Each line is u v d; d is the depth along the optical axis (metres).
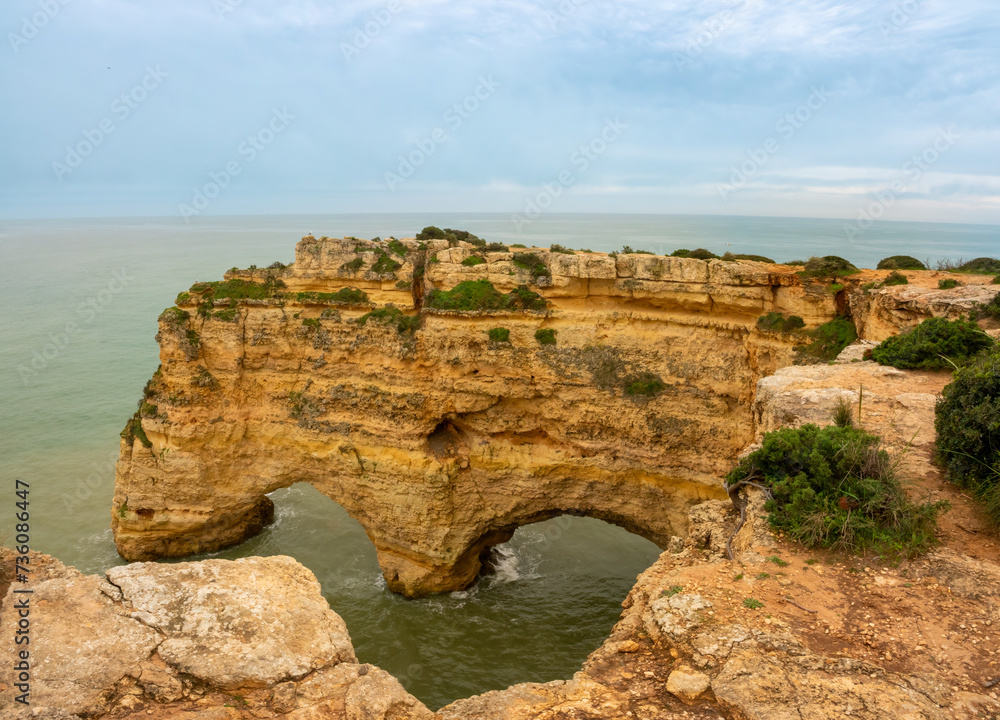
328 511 40.16
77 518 37.28
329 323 32.16
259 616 7.26
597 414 30.72
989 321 20.66
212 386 33.31
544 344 30.53
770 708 6.38
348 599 31.58
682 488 30.47
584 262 30.05
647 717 6.65
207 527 35.09
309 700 6.46
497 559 35.28
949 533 9.77
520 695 7.31
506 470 32.22
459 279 32.06
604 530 38.25
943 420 11.64
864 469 10.33
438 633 28.77
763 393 16.55
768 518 10.38
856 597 8.50
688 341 29.83
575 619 29.88
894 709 6.36
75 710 5.96
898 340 18.42
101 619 6.93
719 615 8.03
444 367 31.30
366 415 32.31
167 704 6.24
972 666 7.05
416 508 31.52
